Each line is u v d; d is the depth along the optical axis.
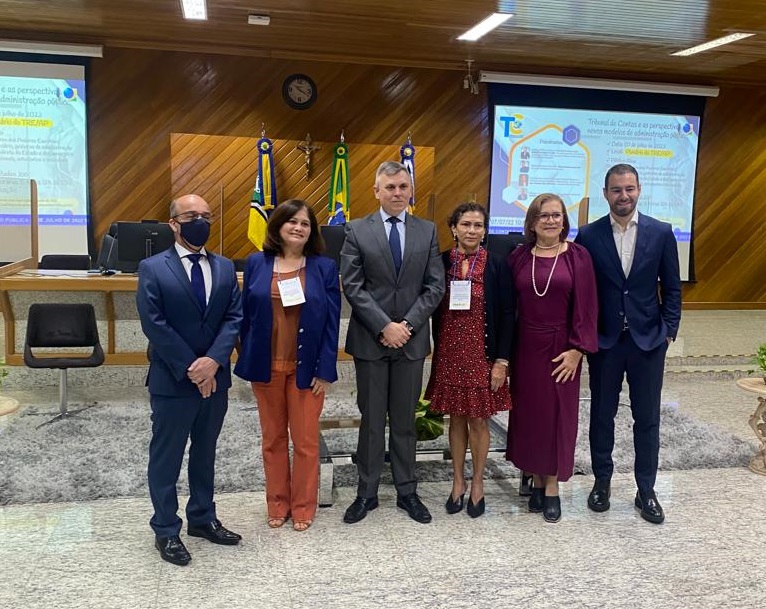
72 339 4.41
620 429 4.47
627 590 2.46
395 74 8.34
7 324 5.05
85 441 3.89
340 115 8.28
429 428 3.40
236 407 4.74
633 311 3.04
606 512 3.15
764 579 2.55
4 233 5.95
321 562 2.61
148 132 7.91
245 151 7.93
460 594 2.40
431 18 6.53
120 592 2.37
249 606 2.30
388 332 2.83
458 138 8.60
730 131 9.46
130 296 5.21
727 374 6.08
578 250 2.97
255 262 2.85
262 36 7.36
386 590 2.42
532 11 6.25
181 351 2.45
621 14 6.30
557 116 8.82
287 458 2.94
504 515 3.09
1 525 2.87
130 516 2.99
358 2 6.06
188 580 2.46
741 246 9.70
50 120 7.66
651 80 8.97
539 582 2.50
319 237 2.89
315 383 2.81
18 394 4.97
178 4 6.33
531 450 3.00
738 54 7.77
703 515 3.13
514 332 3.04
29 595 2.34
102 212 7.95
